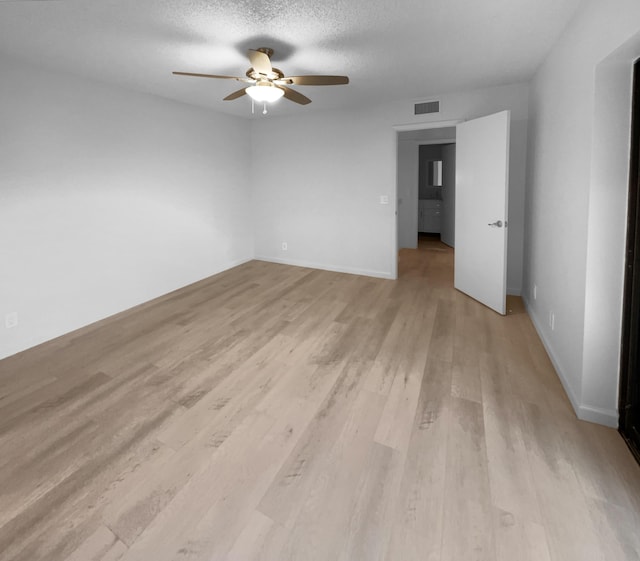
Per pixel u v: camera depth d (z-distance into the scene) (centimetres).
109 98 372
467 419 213
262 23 241
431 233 920
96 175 367
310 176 552
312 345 315
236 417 220
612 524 146
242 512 156
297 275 538
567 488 164
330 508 158
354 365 279
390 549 140
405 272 556
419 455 187
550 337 286
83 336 341
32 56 293
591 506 155
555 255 272
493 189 372
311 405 231
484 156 383
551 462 179
